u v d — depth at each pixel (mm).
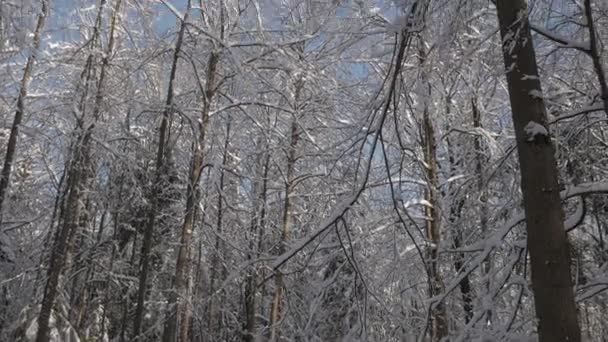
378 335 7660
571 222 4812
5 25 7414
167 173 12438
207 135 11578
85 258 14273
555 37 4586
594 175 6926
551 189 3400
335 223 4828
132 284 15688
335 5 6570
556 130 5984
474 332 5500
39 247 14047
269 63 11984
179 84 12945
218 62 12039
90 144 11156
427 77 5426
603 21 5867
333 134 12898
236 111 13164
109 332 18297
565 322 3174
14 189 13953
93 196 13844
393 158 9828
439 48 4906
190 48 11641
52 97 12406
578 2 5633
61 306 13531
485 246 5578
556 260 3275
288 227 12461
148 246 9508
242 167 14375
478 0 5027
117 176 13742
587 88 6312
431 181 9344
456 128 9547
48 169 13586
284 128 14242
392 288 9000
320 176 12406
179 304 10266
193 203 10781
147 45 12109
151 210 9742
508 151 6176
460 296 8508
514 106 3672
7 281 12164
